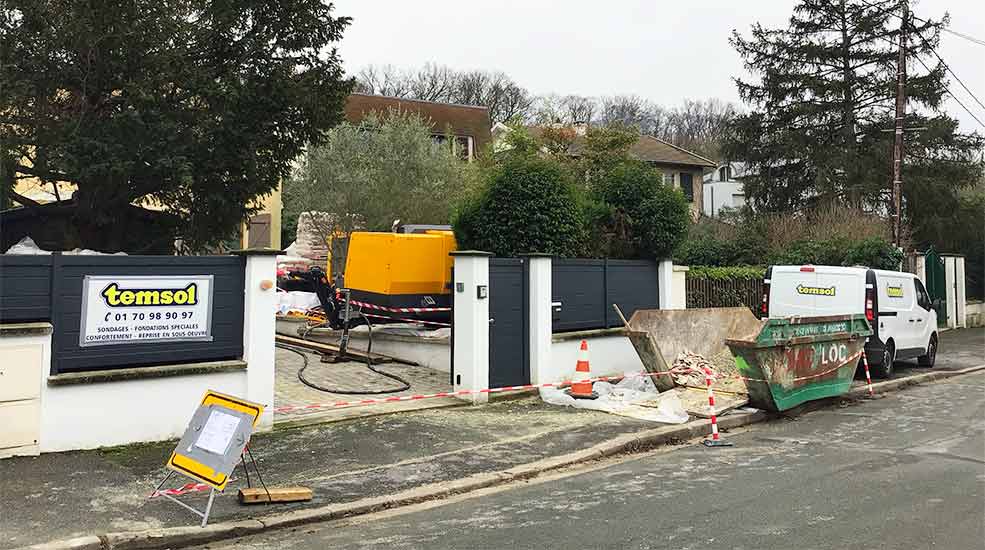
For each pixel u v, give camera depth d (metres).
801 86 30.05
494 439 8.62
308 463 7.56
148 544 5.37
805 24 30.70
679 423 9.51
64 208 13.08
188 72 11.56
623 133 23.75
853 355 11.72
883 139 29.28
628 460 8.11
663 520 5.82
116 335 7.98
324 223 23.70
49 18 10.80
